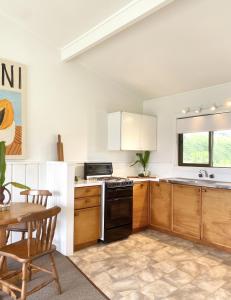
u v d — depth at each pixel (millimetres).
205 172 4109
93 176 4227
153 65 3842
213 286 2525
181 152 4566
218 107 3975
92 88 4414
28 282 2559
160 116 4879
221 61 3375
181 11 2666
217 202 3508
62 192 3354
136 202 4266
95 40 3342
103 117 4574
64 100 4047
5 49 3428
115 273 2785
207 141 4184
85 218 3555
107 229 3713
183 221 3934
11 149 3443
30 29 3617
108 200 3725
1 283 2254
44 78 3814
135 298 2307
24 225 2771
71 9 3062
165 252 3391
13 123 3465
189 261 3107
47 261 3068
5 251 2254
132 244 3697
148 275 2744
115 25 3035
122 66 4098
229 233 3381
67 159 4082
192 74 3850
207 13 2617
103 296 2344
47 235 2303
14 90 3479
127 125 4449
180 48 3291
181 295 2361
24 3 3098
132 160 5031
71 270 2848
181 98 4520
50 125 3881
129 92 4965
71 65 4129
